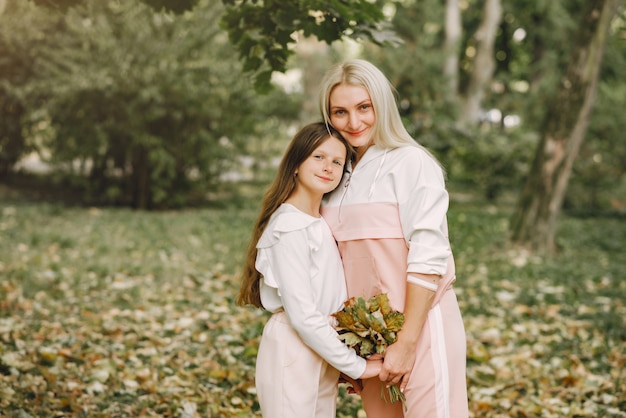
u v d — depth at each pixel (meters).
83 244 9.46
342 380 2.67
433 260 2.36
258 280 2.62
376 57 18.31
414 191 2.43
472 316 6.38
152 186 14.46
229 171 15.76
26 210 12.52
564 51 24.56
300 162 2.51
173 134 14.19
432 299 2.41
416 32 18.73
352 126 2.53
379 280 2.48
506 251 10.29
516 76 29.55
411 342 2.36
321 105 2.61
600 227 14.10
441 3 22.58
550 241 10.45
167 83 13.09
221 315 6.05
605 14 9.84
